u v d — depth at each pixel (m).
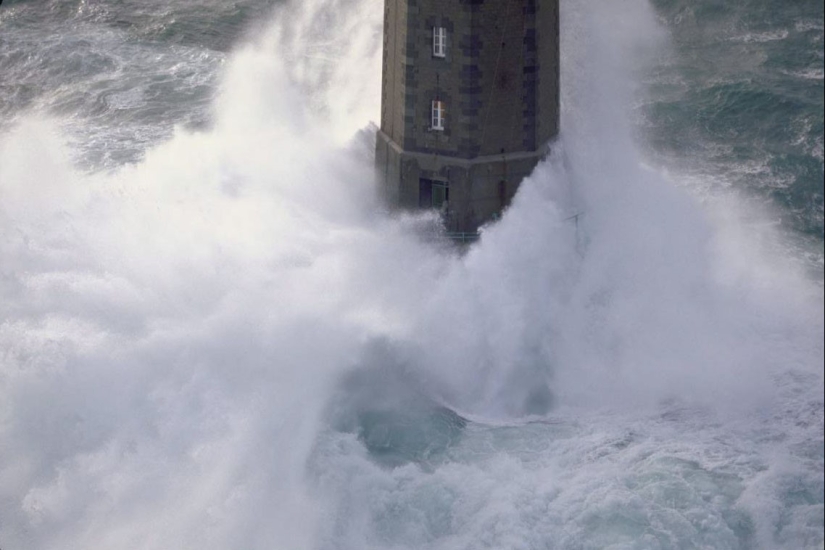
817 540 118.75
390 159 147.00
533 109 141.50
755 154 183.75
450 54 138.50
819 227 171.38
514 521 117.38
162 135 174.12
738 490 121.88
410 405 132.75
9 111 184.12
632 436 130.50
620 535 116.88
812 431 131.12
